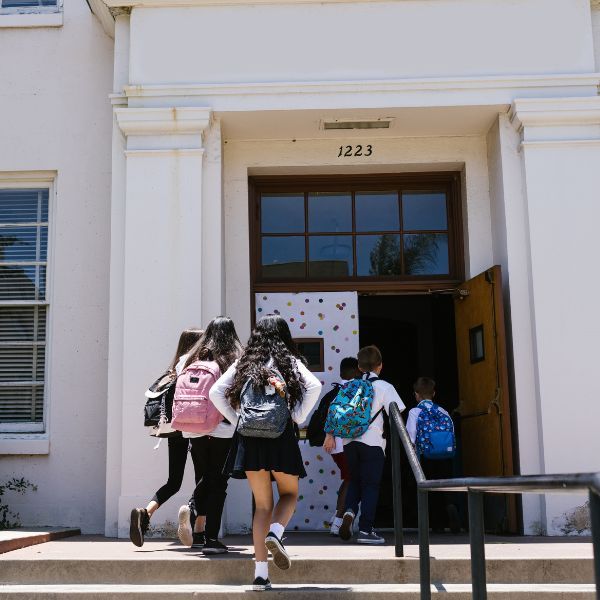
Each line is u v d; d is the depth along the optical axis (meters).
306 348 8.52
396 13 8.05
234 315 8.30
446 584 5.55
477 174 8.55
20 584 5.62
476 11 8.05
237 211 8.47
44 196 8.72
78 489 8.08
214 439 6.00
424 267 8.78
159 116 7.84
